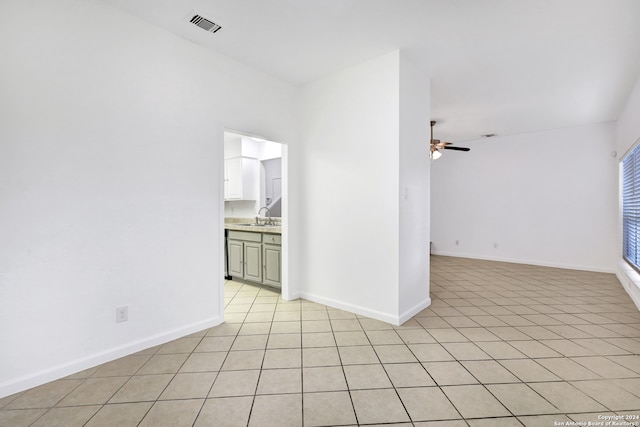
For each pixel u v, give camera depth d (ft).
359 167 9.67
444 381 6.07
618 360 6.88
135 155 7.25
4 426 4.80
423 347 7.55
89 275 6.57
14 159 5.64
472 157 20.51
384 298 9.21
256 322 9.16
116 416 5.05
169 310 7.92
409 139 9.36
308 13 7.07
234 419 4.99
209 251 8.78
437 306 10.67
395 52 8.79
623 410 5.17
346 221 10.05
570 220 17.02
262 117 10.17
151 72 7.50
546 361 6.85
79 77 6.39
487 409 5.23
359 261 9.76
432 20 7.33
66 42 6.21
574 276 15.25
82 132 6.44
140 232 7.35
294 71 10.16
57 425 4.83
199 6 6.82
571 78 10.60
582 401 5.42
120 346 7.04
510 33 7.87
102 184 6.73
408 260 9.44
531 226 18.33
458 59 9.27
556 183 17.42
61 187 6.18
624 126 13.43
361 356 7.10
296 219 11.43
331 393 5.69
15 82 5.64
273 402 5.44
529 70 9.99
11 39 5.60
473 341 7.88
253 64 9.66
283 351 7.34
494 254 19.77
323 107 10.62
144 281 7.44
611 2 6.61
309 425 4.87
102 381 6.06
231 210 18.42
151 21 7.39
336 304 10.37
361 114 9.59
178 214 8.07
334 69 10.03
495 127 17.08
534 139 18.08
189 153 8.28
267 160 16.66
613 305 10.79
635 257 12.84
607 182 15.93
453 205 21.47
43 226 5.97
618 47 8.52
